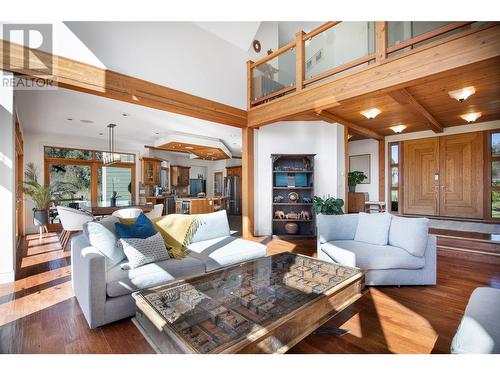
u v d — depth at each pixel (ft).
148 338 5.05
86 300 6.54
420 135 21.33
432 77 9.77
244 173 17.97
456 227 16.33
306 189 18.75
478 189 18.66
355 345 5.82
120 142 25.96
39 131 20.98
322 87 13.15
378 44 11.00
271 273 7.33
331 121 16.71
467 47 8.84
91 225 7.70
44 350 5.63
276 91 17.22
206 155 31.58
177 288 6.19
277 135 19.01
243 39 17.11
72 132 21.75
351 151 25.54
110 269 7.40
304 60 14.30
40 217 18.08
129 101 12.55
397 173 22.63
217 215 11.81
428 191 20.89
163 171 30.68
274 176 18.74
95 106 15.01
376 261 8.95
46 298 8.21
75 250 8.06
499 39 8.25
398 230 9.86
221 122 16.71
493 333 3.74
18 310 7.42
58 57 10.15
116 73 11.71
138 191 27.09
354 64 11.94
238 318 4.90
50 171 22.12
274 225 18.72
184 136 22.71
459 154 19.48
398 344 5.84
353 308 7.58
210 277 6.97
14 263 9.77
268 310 5.21
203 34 15.31
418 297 8.28
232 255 9.34
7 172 9.30
